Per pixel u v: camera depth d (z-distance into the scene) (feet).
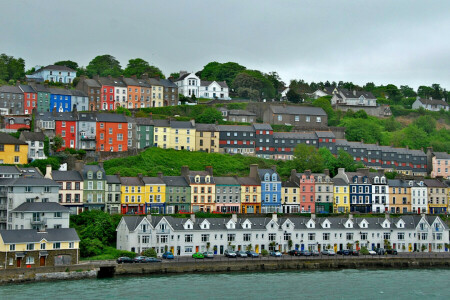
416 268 575.38
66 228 508.12
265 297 448.65
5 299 417.90
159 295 441.68
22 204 529.04
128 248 549.95
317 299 447.83
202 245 578.66
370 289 481.05
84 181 613.11
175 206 652.07
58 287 456.45
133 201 634.02
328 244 617.21
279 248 604.08
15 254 476.95
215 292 456.86
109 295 437.58
